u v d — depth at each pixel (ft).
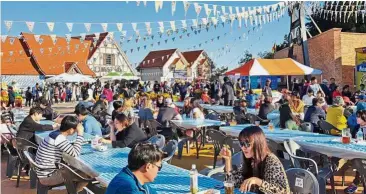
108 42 121.39
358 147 15.53
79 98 106.11
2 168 22.89
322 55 69.82
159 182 10.60
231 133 21.58
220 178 14.02
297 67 46.68
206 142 31.65
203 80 114.93
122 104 27.27
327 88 45.50
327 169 16.22
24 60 107.76
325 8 50.26
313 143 16.70
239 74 46.62
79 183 13.01
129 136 17.13
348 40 66.74
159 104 39.42
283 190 9.49
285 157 17.71
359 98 35.19
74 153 14.49
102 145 16.12
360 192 17.99
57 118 31.81
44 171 14.39
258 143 9.98
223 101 48.14
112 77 104.99
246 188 9.43
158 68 155.43
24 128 21.63
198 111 29.89
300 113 31.04
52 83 106.22
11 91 62.75
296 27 60.29
